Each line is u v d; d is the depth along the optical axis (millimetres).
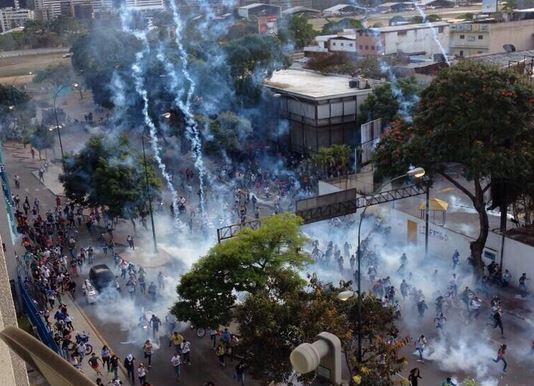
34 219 56000
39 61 135500
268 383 26641
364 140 57188
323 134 65750
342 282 30578
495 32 87375
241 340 27594
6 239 37281
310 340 24719
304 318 25797
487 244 40938
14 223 48781
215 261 30531
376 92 62438
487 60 66312
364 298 28016
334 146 59469
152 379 31453
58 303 39688
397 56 87750
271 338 26203
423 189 43938
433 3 180250
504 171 36719
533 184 37031
